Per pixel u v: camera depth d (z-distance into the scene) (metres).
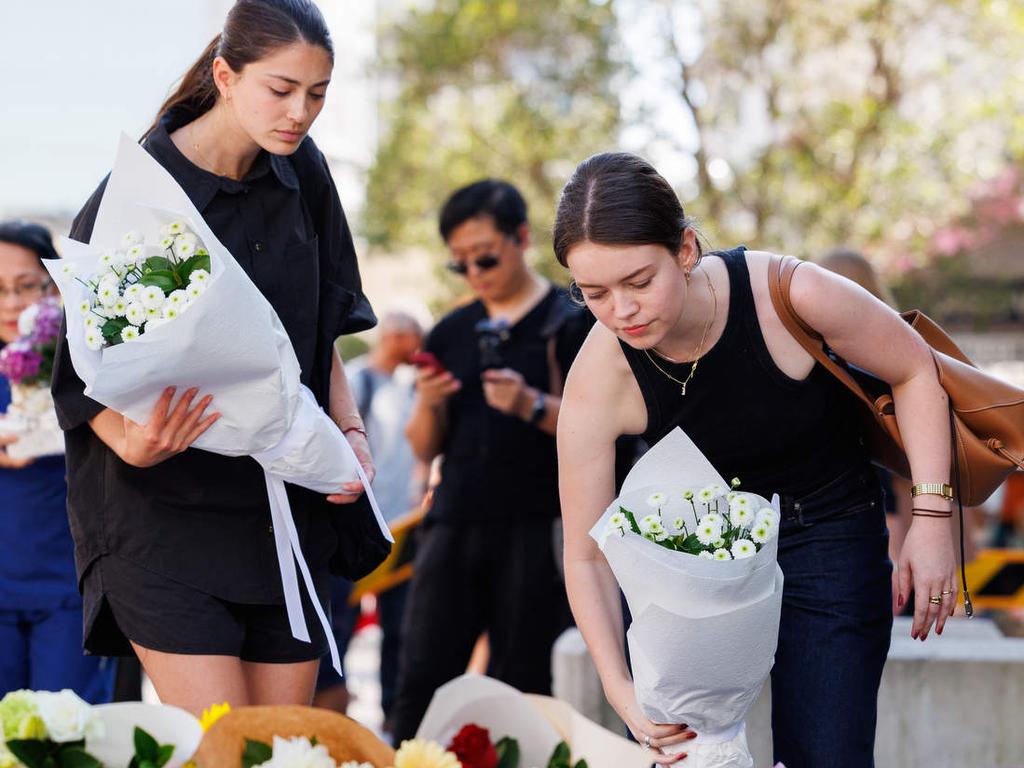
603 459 3.43
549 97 16.81
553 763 3.55
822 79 17.30
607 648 3.31
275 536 3.47
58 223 17.78
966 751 5.03
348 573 3.90
